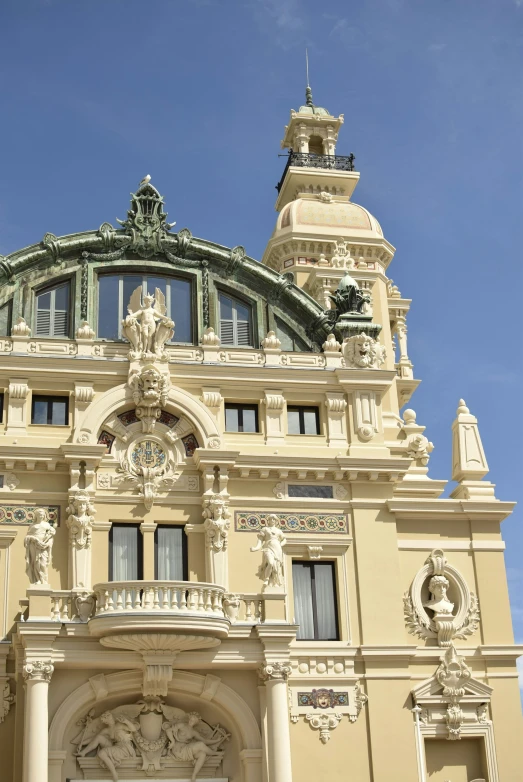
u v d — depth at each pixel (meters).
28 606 34.53
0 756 34.31
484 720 38.41
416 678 38.34
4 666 35.25
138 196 42.50
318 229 51.88
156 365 39.16
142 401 38.56
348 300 42.72
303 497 39.12
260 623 35.06
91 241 41.34
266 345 40.88
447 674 38.22
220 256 42.25
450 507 40.50
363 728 36.97
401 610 38.66
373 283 50.91
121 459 38.12
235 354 40.50
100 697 34.88
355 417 40.47
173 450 38.69
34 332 40.16
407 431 44.94
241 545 38.00
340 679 37.22
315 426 40.59
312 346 42.28
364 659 37.59
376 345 41.75
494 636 39.72
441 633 38.91
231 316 42.28
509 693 38.97
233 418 40.00
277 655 34.91
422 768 37.19
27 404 38.22
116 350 39.44
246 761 34.91
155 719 35.53
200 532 37.91
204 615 33.97
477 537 40.88
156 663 34.31
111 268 41.50
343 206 53.28
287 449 39.47
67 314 40.78
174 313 41.66
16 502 37.06
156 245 41.91
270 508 38.69
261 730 35.16
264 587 35.81
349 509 39.41
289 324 42.44
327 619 38.38
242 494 38.69
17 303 40.16
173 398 38.91
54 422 38.47
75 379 38.59
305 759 36.22
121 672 34.94
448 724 37.94
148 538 37.53
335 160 57.22
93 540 37.00
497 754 38.12
